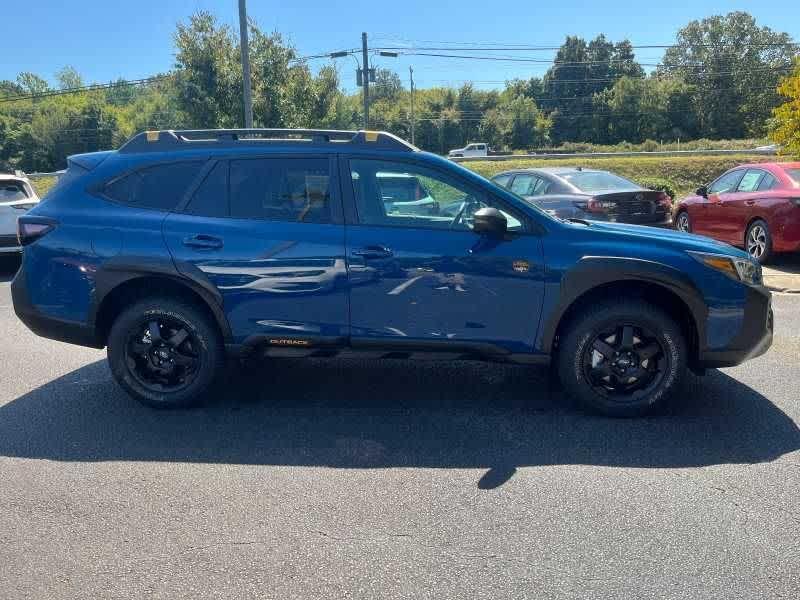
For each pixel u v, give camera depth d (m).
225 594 2.80
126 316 4.79
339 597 2.78
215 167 4.79
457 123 87.88
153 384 4.91
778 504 3.53
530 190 12.12
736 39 87.19
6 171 11.76
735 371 5.73
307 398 5.15
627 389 4.72
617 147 75.12
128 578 2.92
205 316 4.80
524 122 86.31
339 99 34.03
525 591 2.82
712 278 4.55
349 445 4.30
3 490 3.72
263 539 3.21
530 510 3.48
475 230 4.45
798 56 14.95
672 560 3.03
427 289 4.58
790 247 10.10
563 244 4.57
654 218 10.91
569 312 4.73
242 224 4.69
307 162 4.75
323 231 4.64
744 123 85.94
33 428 4.58
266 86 28.31
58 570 2.99
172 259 4.66
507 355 4.67
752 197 10.79
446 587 2.84
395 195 4.71
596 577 2.91
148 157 4.88
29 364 6.08
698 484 3.75
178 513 3.46
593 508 3.49
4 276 11.27
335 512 3.46
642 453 4.16
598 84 97.00
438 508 3.50
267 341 4.73
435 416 4.79
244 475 3.89
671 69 90.75
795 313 7.92
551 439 4.38
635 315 4.57
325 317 4.66
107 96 85.88
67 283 4.78
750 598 2.78
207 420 4.72
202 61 27.55
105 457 4.13
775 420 4.67
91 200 4.85
